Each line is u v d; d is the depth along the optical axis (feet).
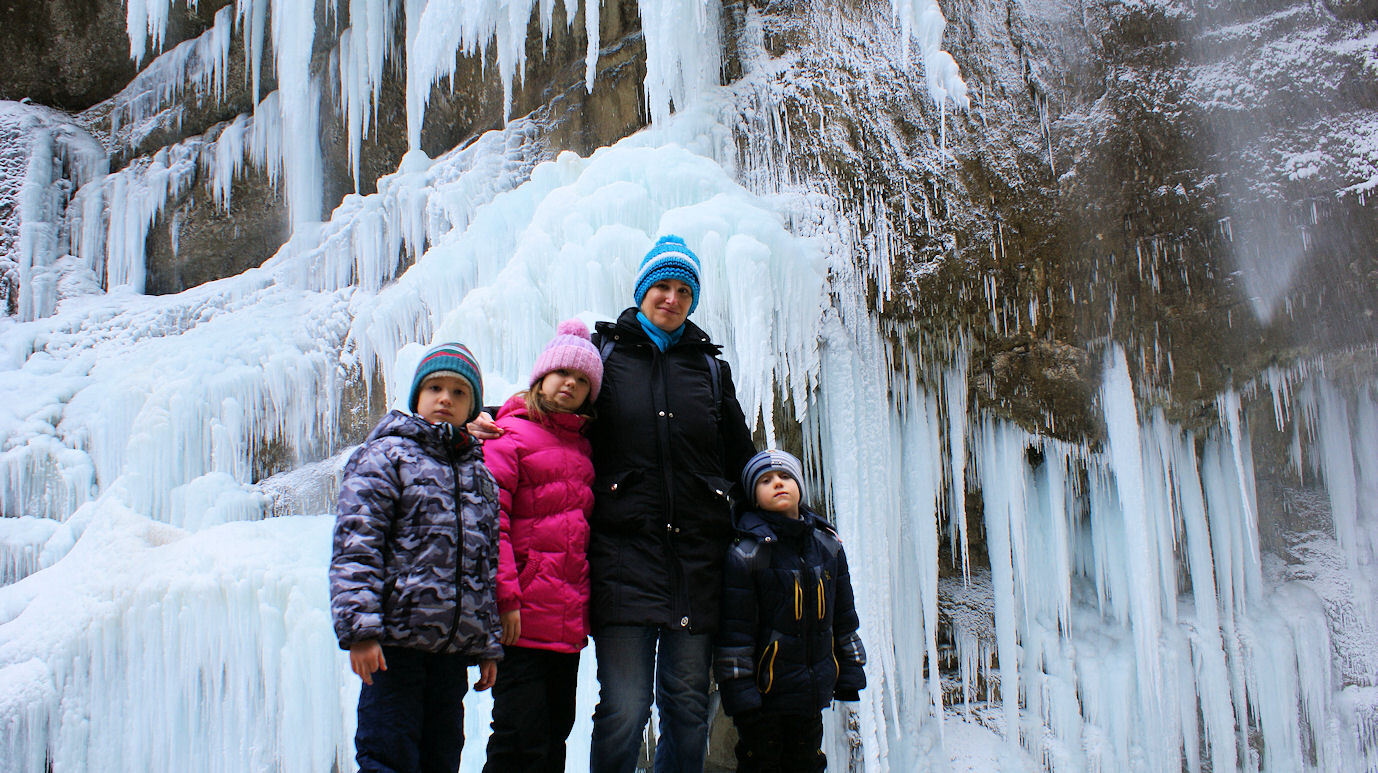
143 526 13.98
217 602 12.55
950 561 18.63
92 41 25.30
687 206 14.75
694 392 9.53
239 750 12.34
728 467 10.36
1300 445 18.54
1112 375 16.60
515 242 16.71
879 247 16.01
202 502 17.02
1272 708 17.16
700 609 8.88
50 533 17.49
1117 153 16.40
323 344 19.13
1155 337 16.49
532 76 21.15
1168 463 17.04
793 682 9.40
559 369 8.97
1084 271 16.40
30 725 12.00
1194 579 17.47
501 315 14.40
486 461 8.63
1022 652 17.24
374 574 7.59
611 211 14.87
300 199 23.06
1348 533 18.44
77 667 12.46
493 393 13.47
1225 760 16.75
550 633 8.43
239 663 12.46
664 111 16.88
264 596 12.52
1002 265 16.28
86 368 20.65
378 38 21.76
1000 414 16.92
